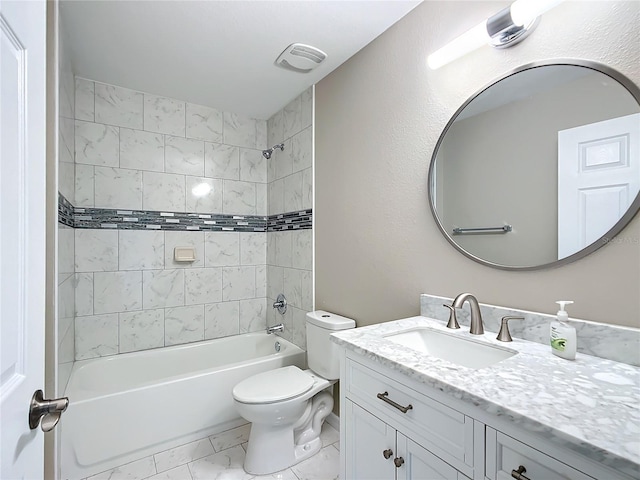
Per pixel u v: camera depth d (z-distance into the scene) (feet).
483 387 2.49
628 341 2.96
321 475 5.41
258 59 6.57
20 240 1.70
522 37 3.79
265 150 9.18
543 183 3.61
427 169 4.96
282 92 8.07
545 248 3.59
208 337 8.91
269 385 5.69
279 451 5.56
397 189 5.45
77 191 7.27
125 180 7.84
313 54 6.38
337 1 5.01
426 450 2.88
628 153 3.01
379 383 3.43
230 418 6.86
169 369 8.05
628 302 3.03
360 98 6.24
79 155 7.30
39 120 1.92
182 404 6.31
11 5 1.57
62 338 5.33
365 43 6.06
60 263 5.11
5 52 1.54
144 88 7.87
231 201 9.30
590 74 3.27
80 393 5.66
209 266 8.96
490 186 4.11
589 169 3.27
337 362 6.22
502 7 4.02
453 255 4.58
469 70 4.39
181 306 8.55
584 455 1.82
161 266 8.30
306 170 7.89
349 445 3.86
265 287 9.79
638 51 2.98
